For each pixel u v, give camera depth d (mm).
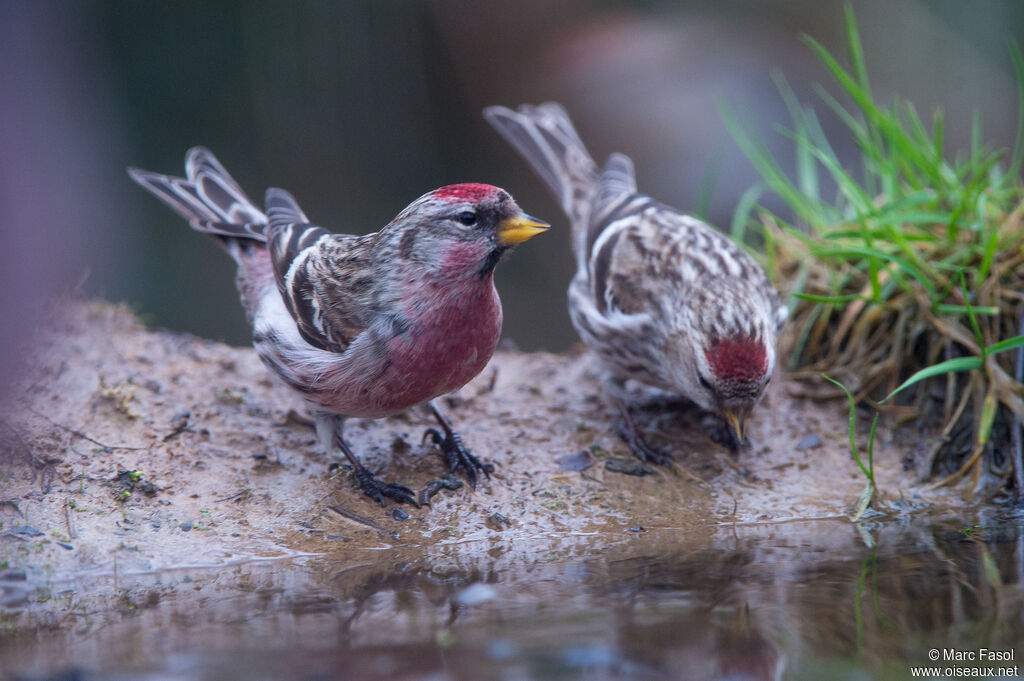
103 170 16875
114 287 16781
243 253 9172
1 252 14742
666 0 20047
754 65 18719
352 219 19031
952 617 5645
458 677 4938
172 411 8625
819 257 9719
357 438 8641
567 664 5062
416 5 19297
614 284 8875
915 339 9125
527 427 9016
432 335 7402
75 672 5125
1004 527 7535
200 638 5543
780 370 9609
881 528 7594
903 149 9922
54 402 8500
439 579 6551
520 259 19656
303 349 7715
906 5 18875
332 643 5406
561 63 19562
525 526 7734
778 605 5855
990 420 8391
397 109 19406
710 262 8641
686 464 8562
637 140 18484
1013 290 8938
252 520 7551
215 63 18281
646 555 7004
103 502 7500
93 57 17156
